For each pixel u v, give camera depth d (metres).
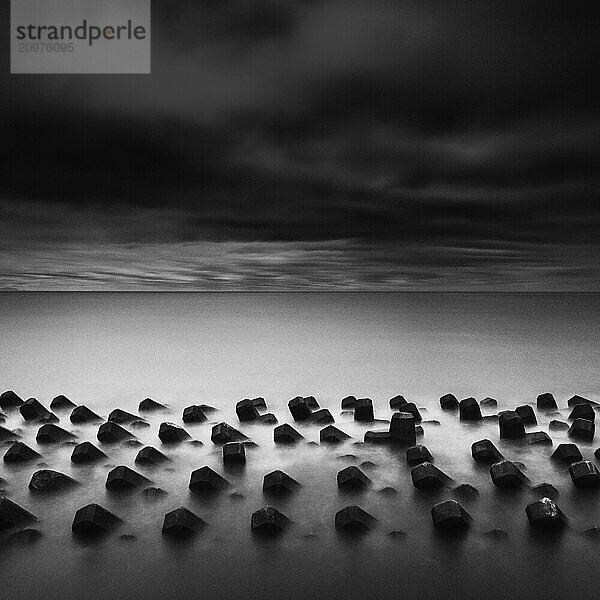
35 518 4.58
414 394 8.72
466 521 4.35
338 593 3.72
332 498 4.80
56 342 13.22
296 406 6.67
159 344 12.86
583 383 9.12
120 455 5.76
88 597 3.71
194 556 4.11
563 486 4.96
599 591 3.71
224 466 5.39
